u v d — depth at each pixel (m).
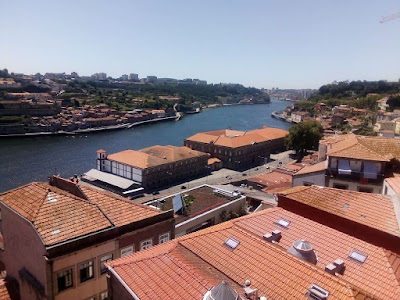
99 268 30.52
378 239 26.52
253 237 26.00
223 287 17.33
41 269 27.89
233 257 24.38
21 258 31.23
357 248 25.25
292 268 22.27
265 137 194.12
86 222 30.73
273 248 24.38
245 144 175.38
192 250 25.86
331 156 44.41
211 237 27.06
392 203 29.25
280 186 79.75
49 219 29.56
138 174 133.75
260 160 182.75
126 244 32.50
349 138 52.22
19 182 132.00
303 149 176.62
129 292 20.77
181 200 58.44
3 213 33.41
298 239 27.23
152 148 155.88
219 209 60.22
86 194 34.84
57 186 37.72
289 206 32.81
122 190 128.62
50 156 174.62
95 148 198.88
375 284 21.95
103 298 31.19
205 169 159.62
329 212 29.77
